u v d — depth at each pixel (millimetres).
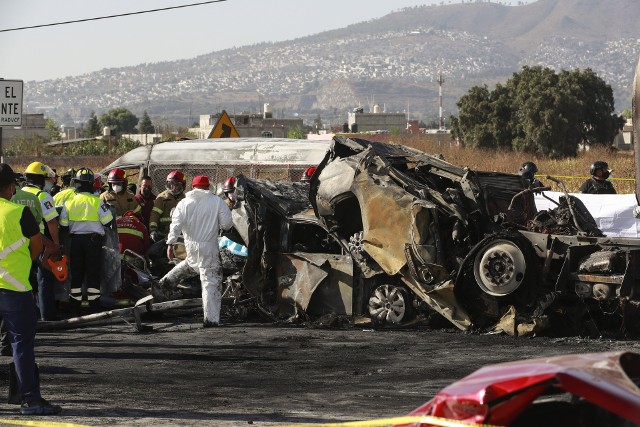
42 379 12422
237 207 18469
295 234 18453
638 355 6305
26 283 10016
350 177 17422
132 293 19344
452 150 73875
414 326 16953
